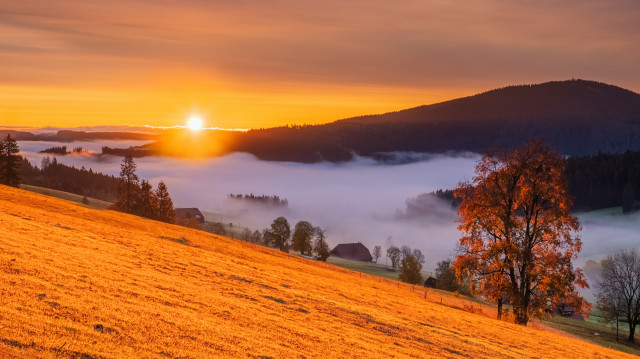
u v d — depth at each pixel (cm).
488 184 4928
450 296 8050
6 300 1811
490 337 3572
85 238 3778
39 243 3008
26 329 1612
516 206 4862
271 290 3344
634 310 7656
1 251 2492
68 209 6700
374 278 8288
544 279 4600
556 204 4684
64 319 1786
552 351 3525
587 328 7875
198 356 1788
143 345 1755
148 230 6475
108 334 1762
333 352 2236
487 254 4747
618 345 6662
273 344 2136
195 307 2416
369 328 2909
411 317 3672
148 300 2314
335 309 3206
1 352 1412
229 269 3853
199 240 6569
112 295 2231
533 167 4759
